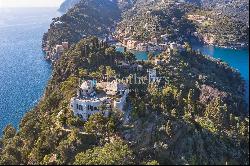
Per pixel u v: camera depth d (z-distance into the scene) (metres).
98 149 182.25
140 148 188.88
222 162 192.00
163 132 198.00
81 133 197.00
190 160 184.25
